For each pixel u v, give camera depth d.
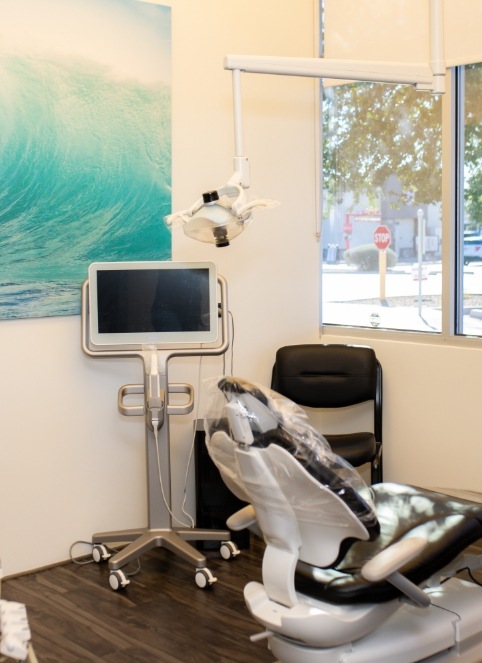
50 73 3.32
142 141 3.62
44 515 3.47
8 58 3.20
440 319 3.89
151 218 3.69
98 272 3.33
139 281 3.36
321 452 2.11
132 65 3.56
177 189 3.80
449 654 2.49
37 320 3.40
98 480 3.64
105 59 3.47
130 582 3.30
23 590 3.25
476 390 3.72
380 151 4.09
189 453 3.94
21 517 3.40
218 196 2.87
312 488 2.05
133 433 3.74
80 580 3.34
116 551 3.66
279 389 3.96
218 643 2.78
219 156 3.94
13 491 3.38
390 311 4.13
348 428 4.27
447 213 3.79
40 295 3.37
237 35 3.96
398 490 2.75
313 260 4.36
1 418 3.32
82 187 3.45
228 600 3.12
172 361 3.87
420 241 3.95
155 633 2.85
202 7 3.80
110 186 3.54
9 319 3.30
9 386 3.33
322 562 2.22
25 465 3.40
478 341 3.73
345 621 2.17
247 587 2.40
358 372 3.89
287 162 4.21
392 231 4.08
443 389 3.85
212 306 3.40
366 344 4.19
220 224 2.85
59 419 3.50
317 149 4.33
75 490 3.57
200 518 3.67
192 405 3.45
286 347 4.00
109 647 2.76
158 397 3.34
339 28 4.13
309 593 2.25
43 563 3.48
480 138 3.68
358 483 2.18
